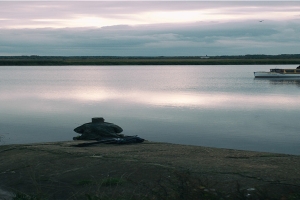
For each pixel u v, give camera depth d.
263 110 29.19
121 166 8.96
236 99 37.50
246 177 7.71
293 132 20.44
